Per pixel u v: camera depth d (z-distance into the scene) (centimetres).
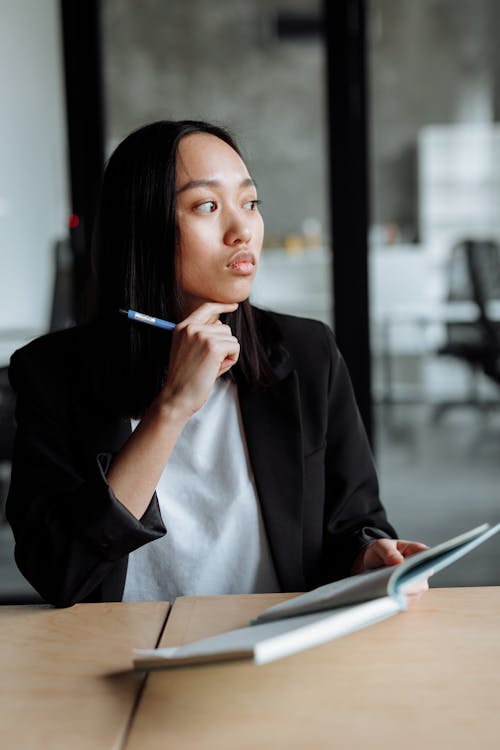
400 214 566
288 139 743
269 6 736
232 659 64
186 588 109
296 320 124
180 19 738
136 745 62
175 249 104
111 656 79
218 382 113
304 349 120
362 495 119
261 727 64
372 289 303
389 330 457
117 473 95
